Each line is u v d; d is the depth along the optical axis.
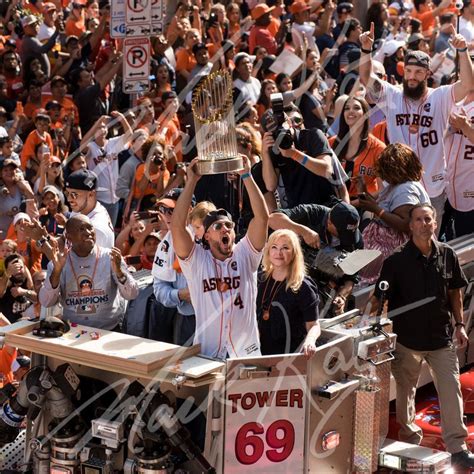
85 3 30.31
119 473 12.31
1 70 25.58
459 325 13.83
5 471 12.71
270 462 11.65
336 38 28.41
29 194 19.72
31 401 12.18
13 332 12.39
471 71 16.06
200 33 28.39
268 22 29.19
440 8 32.09
